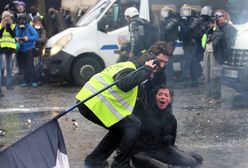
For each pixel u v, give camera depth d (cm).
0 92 1108
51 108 960
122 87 512
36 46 1284
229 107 948
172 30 1175
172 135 575
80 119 861
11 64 1209
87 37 1221
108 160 616
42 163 464
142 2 1227
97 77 533
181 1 1230
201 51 1216
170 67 1227
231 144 693
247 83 947
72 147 684
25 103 1021
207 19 1198
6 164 451
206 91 1116
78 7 1806
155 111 561
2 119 866
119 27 1236
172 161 569
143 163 557
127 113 526
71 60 1215
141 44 979
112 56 1233
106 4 1248
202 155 640
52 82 1338
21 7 1245
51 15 1583
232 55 961
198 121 831
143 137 568
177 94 1108
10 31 1184
